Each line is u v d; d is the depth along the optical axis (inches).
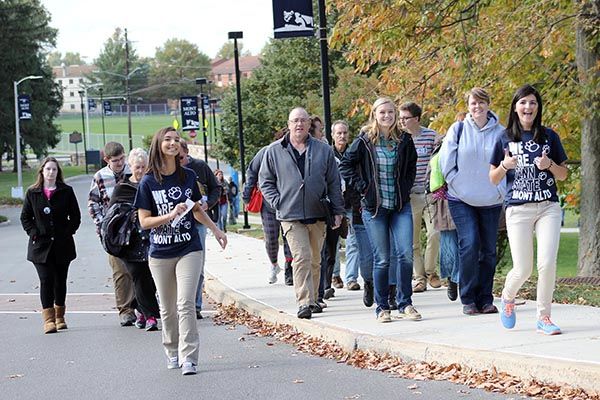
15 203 2962.6
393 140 487.5
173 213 424.8
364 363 431.8
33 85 4178.2
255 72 2111.2
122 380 429.4
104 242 560.4
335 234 592.1
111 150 589.3
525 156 416.5
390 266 526.3
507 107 760.3
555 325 431.8
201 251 442.9
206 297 742.5
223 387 402.6
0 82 3914.9
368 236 507.5
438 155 518.9
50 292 589.3
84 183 3750.0
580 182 794.2
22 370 467.8
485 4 729.0
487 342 419.5
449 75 760.3
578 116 715.4
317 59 1916.8
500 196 489.1
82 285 872.3
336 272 666.2
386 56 751.7
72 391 412.2
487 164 485.7
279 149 523.5
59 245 586.6
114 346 525.3
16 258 1235.2
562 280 671.1
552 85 752.3
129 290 601.6
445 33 743.7
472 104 484.1
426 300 568.7
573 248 1405.0
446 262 557.3
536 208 421.1
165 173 433.1
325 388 389.7
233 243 1191.6
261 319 580.4
